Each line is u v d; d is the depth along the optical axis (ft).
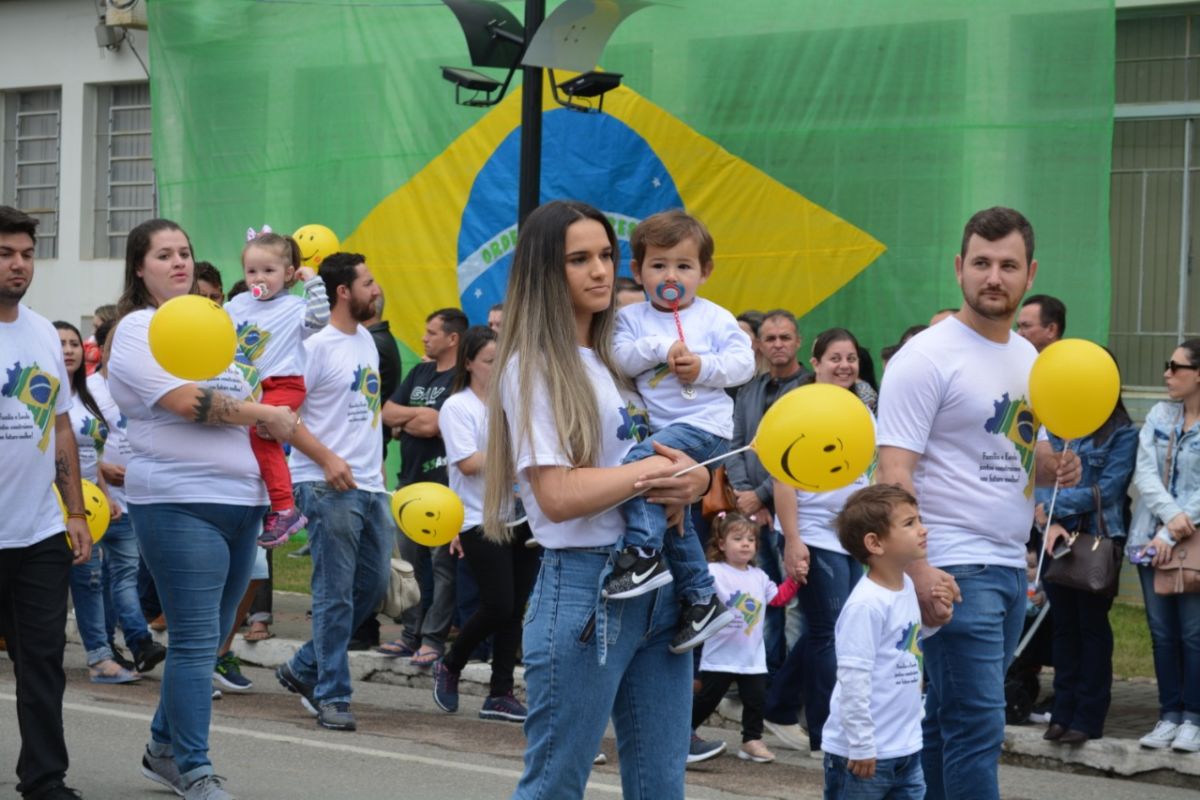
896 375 20.58
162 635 43.01
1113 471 29.91
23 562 23.35
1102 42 41.83
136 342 23.88
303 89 55.01
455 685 34.76
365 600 32.89
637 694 16.53
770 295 46.01
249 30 55.83
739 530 30.07
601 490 15.62
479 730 32.60
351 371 32.09
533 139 37.83
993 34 42.88
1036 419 20.68
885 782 20.79
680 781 16.62
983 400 20.33
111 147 75.36
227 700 35.78
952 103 43.42
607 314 16.83
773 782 28.60
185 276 24.73
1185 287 50.75
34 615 23.29
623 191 48.29
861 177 44.73
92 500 32.99
